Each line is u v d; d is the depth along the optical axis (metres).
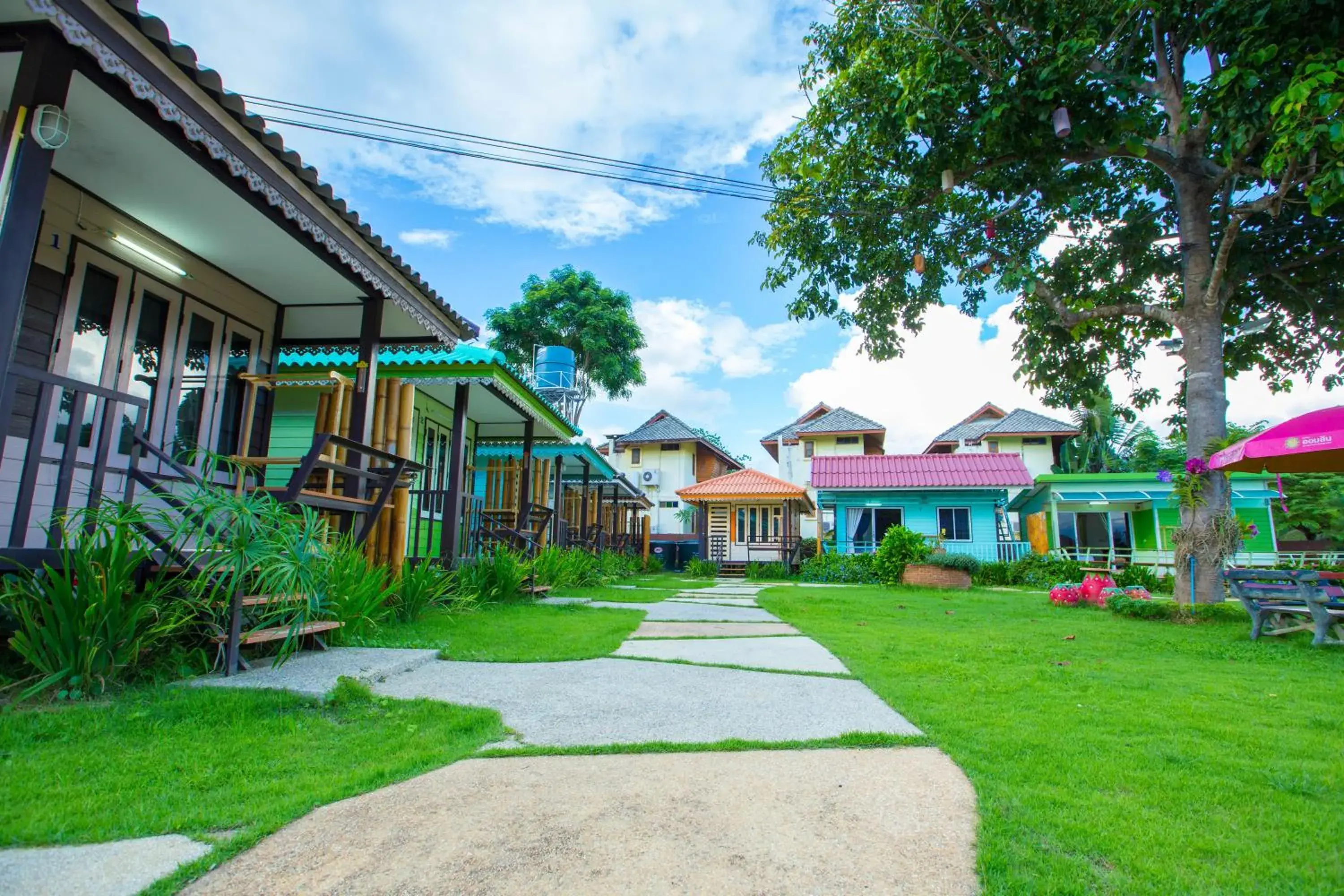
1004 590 16.12
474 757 2.83
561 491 14.41
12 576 3.63
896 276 12.19
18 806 2.17
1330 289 11.09
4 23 3.29
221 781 2.47
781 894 1.73
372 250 5.93
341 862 1.89
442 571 7.38
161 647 3.94
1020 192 11.02
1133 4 7.98
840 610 9.73
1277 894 1.73
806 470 31.75
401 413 8.12
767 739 3.10
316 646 4.85
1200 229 9.77
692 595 12.34
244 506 4.11
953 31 8.84
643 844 2.01
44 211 4.93
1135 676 4.82
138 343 5.75
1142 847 1.99
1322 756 2.90
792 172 11.38
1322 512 26.52
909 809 2.28
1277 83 7.43
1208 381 9.55
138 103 3.83
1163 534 21.39
